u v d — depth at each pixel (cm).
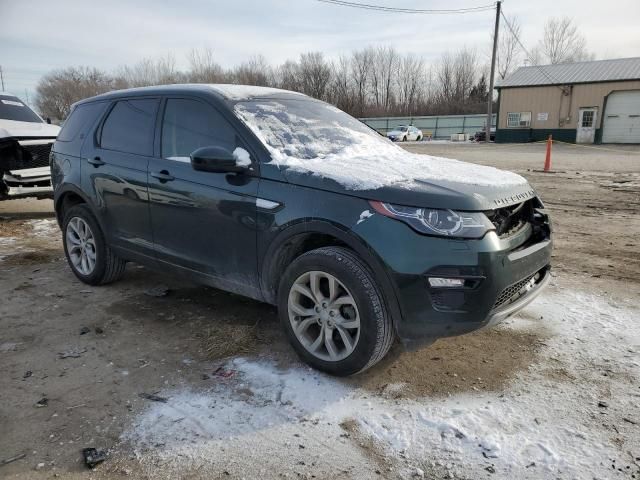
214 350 334
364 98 6731
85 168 436
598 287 454
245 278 329
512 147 2905
